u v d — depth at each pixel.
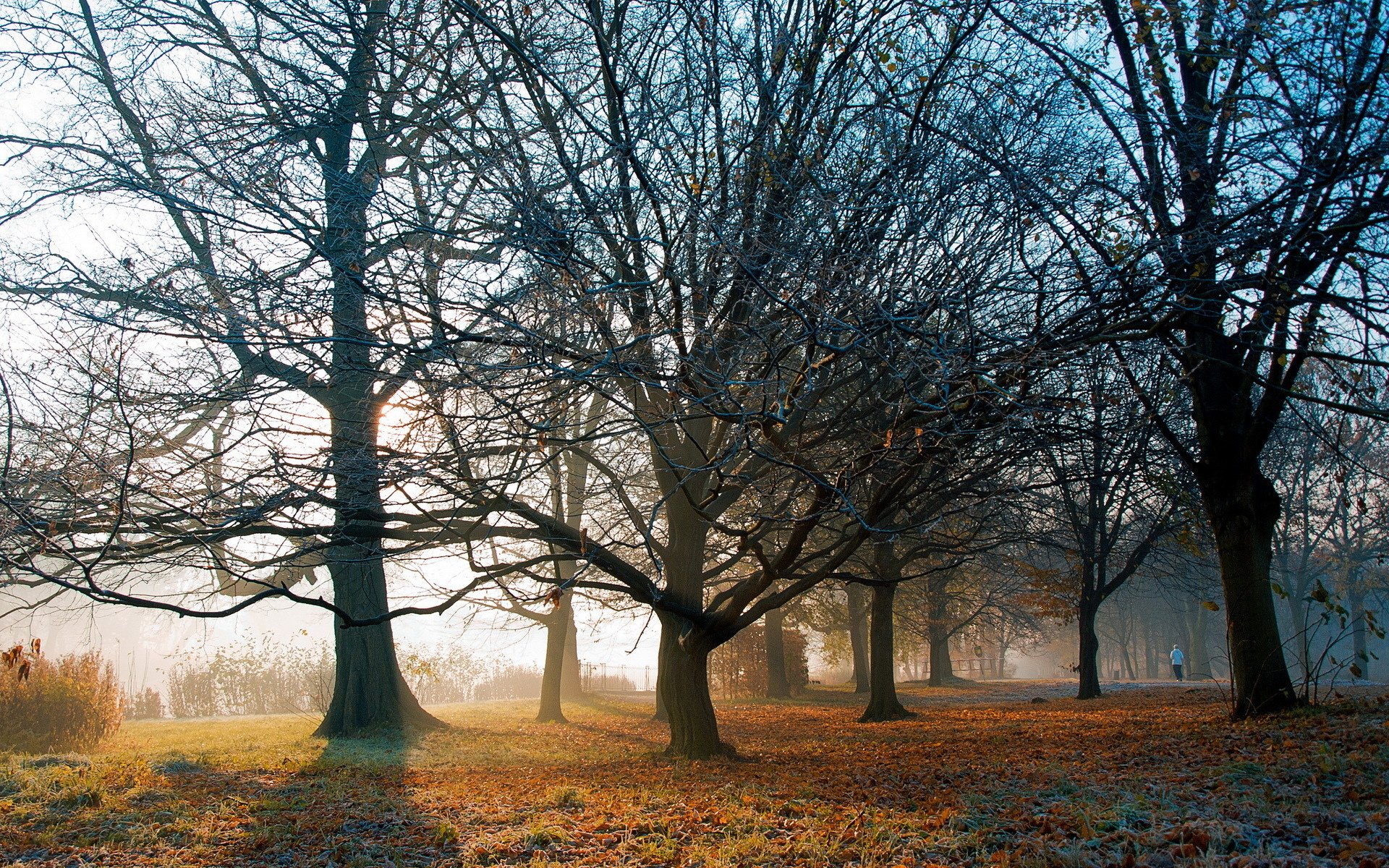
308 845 7.20
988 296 8.72
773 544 19.05
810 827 7.09
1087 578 23.75
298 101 8.70
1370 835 5.62
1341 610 11.84
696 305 8.47
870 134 9.02
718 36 9.62
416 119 9.02
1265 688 11.88
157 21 8.95
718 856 6.35
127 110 9.06
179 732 18.72
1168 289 7.79
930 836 6.50
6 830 7.43
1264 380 10.24
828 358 6.79
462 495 8.72
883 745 14.52
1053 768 9.33
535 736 18.36
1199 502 15.35
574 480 13.98
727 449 7.73
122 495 6.93
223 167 7.67
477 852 6.77
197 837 7.47
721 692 34.41
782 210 8.06
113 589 9.55
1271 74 8.16
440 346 6.49
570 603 22.72
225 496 8.36
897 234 8.66
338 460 7.97
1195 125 8.62
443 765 13.51
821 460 11.01
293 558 9.80
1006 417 7.77
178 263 7.90
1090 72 8.60
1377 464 19.45
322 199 7.91
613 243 8.32
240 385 7.71
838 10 9.11
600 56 8.04
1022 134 8.37
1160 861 5.39
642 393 10.83
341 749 15.59
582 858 6.58
